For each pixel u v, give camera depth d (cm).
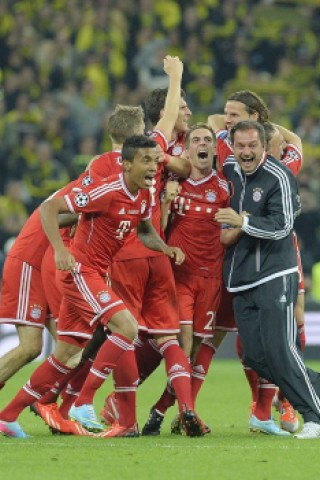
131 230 2586
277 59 7250
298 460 2266
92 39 7050
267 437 2700
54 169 6397
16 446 2450
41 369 2628
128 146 2502
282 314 2644
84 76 6925
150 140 2505
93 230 2561
